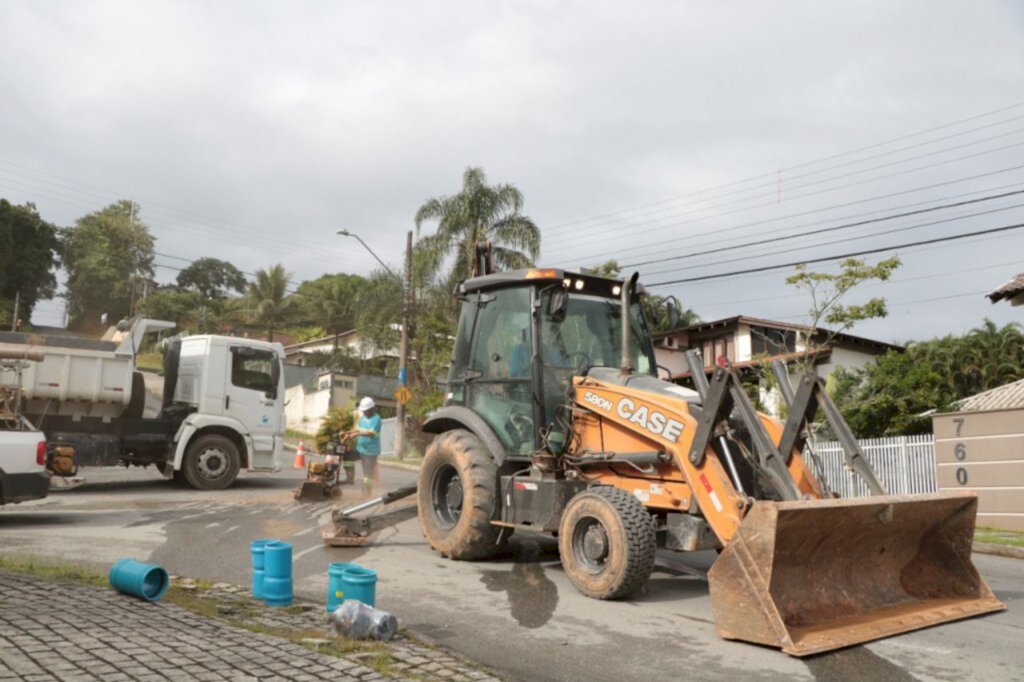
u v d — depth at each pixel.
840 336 30.62
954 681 4.95
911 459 16.69
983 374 27.81
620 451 7.59
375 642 5.27
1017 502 13.56
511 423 8.42
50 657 4.25
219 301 76.94
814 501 5.80
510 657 5.27
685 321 37.88
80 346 15.31
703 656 5.36
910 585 6.80
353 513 9.55
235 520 11.34
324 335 64.75
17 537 9.34
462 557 8.51
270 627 5.45
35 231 65.94
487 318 8.96
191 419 16.05
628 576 6.68
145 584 5.88
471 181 32.00
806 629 5.69
